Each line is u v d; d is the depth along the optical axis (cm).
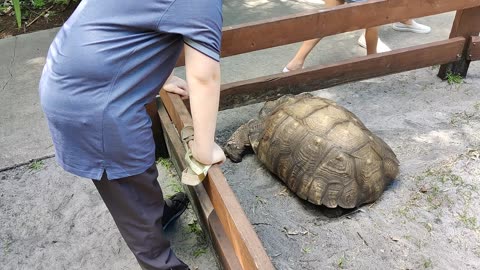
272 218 230
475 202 234
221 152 160
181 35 125
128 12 121
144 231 166
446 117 296
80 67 126
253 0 454
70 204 241
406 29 398
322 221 228
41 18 434
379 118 298
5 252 216
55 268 208
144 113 141
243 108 314
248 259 138
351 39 392
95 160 142
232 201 152
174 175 256
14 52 382
